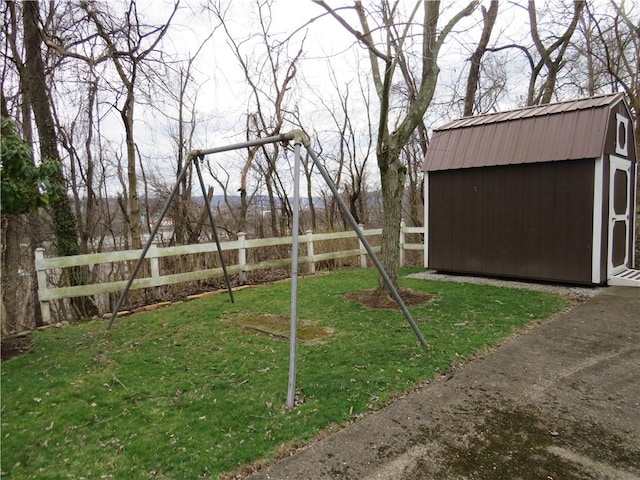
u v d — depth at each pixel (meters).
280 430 2.62
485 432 2.58
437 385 3.25
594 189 6.54
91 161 11.57
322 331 4.71
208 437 2.57
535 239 7.20
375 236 10.65
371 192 16.98
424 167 8.55
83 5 7.12
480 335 4.37
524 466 2.24
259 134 11.82
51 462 2.36
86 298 7.23
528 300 5.96
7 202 3.89
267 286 7.59
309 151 3.90
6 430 2.73
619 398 2.99
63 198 7.22
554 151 6.85
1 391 3.33
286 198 12.77
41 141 7.31
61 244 7.22
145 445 2.50
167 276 6.49
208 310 5.86
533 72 12.90
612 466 2.22
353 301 6.07
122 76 7.79
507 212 7.52
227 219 14.06
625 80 12.45
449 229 8.36
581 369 3.52
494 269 7.74
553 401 2.96
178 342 4.50
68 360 4.04
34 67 7.28
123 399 3.14
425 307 5.62
